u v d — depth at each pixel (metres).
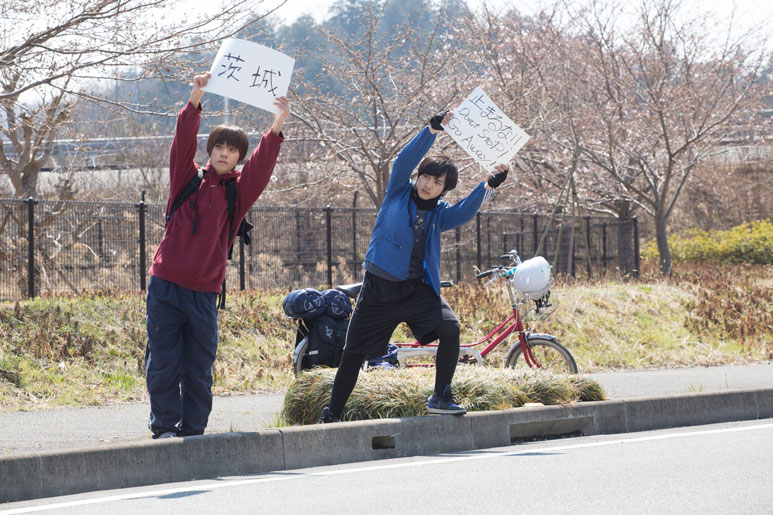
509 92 48.47
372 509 9.20
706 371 25.20
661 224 53.44
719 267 64.94
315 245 38.31
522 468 11.70
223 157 11.83
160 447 11.14
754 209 84.69
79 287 31.89
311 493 10.12
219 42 26.47
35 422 16.14
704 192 85.12
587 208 57.81
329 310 19.23
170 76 26.94
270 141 11.80
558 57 54.91
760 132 59.19
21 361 21.02
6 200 27.94
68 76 26.06
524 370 16.14
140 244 30.44
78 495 10.24
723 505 9.32
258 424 15.64
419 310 13.22
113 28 25.50
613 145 54.28
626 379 23.03
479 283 33.06
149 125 79.88
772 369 25.52
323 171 48.56
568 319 30.09
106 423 16.02
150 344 11.72
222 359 23.88
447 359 13.41
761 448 13.12
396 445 13.20
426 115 45.62
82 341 22.78
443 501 9.60
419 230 13.07
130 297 27.50
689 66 53.50
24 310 24.22
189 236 11.59
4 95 25.59
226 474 11.62
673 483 10.49
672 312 33.09
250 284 35.84
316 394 14.69
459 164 47.47
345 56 46.16
